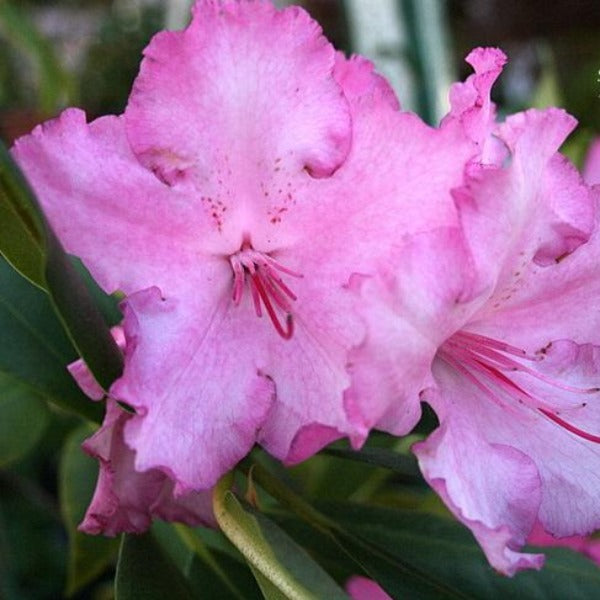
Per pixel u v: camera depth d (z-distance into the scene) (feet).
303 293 0.75
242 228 0.77
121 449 0.78
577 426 0.79
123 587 0.81
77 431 1.22
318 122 0.74
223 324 0.75
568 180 0.77
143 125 0.73
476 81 0.74
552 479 0.77
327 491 1.13
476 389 0.78
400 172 0.72
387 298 0.65
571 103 3.13
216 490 0.75
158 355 0.72
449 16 4.33
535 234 0.75
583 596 0.85
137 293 0.73
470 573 0.85
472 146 0.70
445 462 0.69
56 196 0.72
